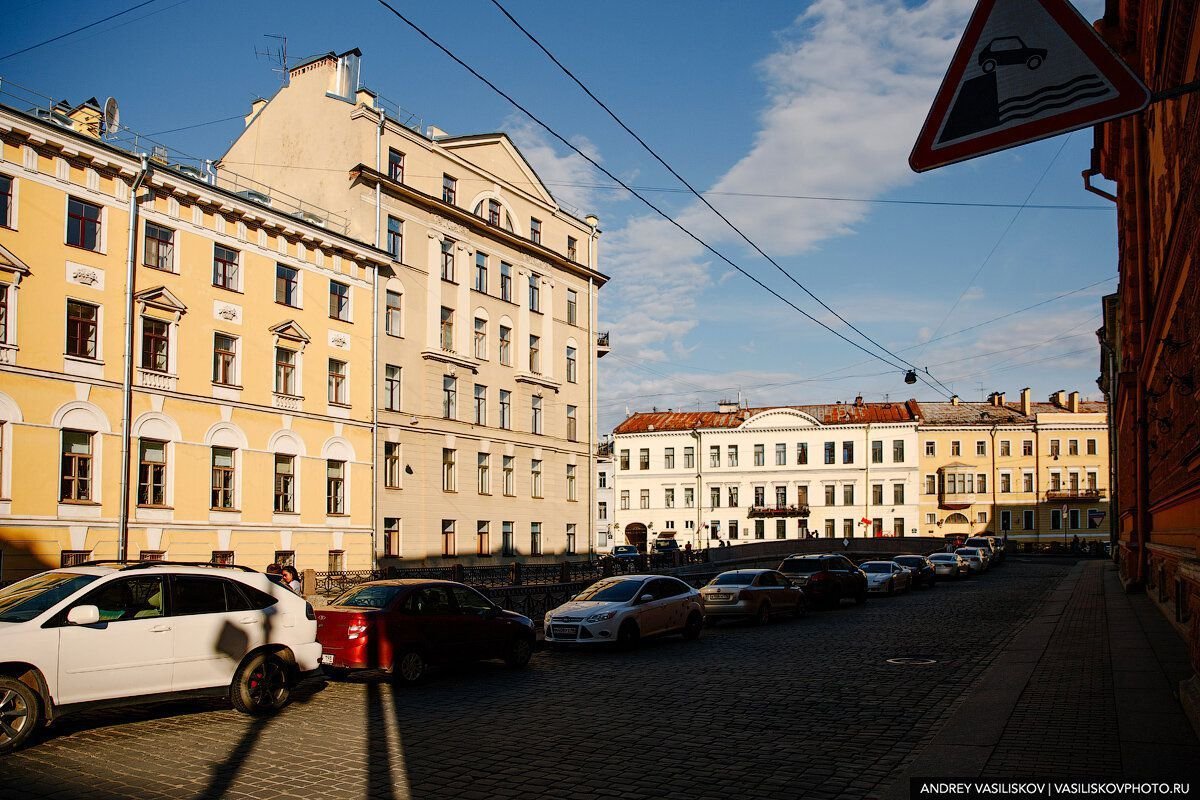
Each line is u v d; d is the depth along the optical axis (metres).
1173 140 12.03
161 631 10.36
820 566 28.80
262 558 32.03
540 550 47.00
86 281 27.19
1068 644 16.62
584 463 51.25
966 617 24.64
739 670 15.27
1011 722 9.90
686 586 21.02
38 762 8.71
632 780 8.17
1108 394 46.78
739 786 7.95
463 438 42.00
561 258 49.41
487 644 15.17
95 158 27.30
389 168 39.06
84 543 26.59
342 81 39.81
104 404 27.44
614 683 14.06
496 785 8.03
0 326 25.16
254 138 41.94
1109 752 8.41
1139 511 25.03
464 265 42.69
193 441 30.02
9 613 9.75
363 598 14.41
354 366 36.47
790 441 83.31
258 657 11.26
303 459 33.97
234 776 8.27
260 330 32.66
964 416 84.94
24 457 25.38
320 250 35.25
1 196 25.34
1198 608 9.78
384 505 37.44
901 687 13.15
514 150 46.91
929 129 5.64
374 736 10.06
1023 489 80.94
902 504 80.44
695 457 85.56
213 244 31.28
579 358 51.53
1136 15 14.44
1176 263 12.71
